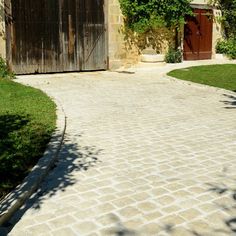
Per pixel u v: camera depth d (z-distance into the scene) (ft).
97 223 12.89
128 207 13.92
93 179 16.40
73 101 32.37
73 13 47.67
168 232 12.32
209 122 25.94
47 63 46.62
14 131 22.24
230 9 63.10
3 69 42.70
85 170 17.42
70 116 27.37
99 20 49.70
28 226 12.76
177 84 41.39
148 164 18.13
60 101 32.14
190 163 18.26
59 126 23.76
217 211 13.61
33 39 45.29
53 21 46.42
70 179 16.43
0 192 14.70
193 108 30.30
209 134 23.09
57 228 12.62
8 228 12.64
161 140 21.85
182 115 27.94
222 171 17.28
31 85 39.19
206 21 61.77
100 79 44.09
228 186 15.66
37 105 29.01
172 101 32.94
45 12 45.73
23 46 44.70
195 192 15.08
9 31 43.62
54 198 14.70
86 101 32.50
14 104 29.09
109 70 51.01
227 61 60.03
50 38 46.44
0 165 17.13
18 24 44.11
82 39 48.75
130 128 24.35
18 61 44.57
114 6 50.49
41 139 20.90
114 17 50.70
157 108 30.19
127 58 52.65
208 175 16.81
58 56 47.32
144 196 14.76
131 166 17.89
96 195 14.89
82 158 18.97
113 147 20.63
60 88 38.17
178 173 17.03
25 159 17.89
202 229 12.48
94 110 29.30
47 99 31.45
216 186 15.65
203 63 56.90
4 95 32.27
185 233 12.26
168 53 56.85
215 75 45.60
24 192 14.56
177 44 57.88
